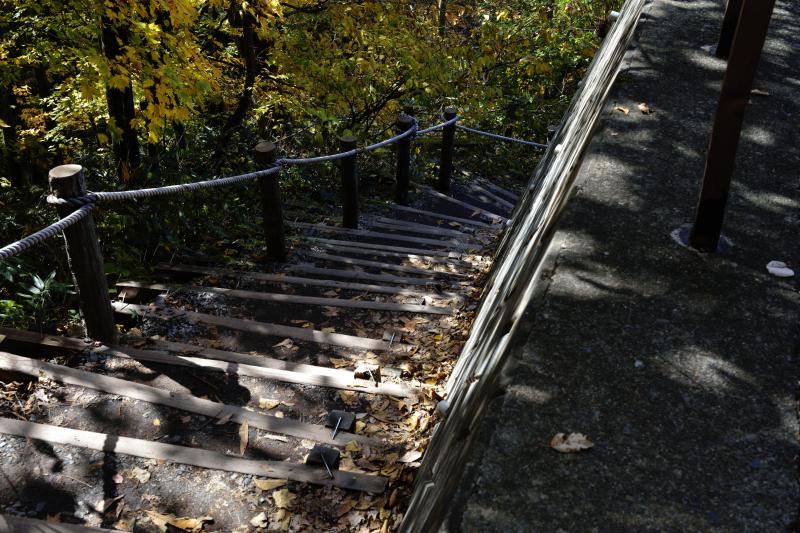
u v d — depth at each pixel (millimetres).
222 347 4062
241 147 8141
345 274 5383
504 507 1227
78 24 6059
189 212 5684
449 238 7070
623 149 2533
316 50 8508
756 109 2900
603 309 1729
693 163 2471
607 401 1462
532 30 12758
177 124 7281
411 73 8867
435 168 10461
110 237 5047
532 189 5809
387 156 9867
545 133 13266
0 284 4379
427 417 3371
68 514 2609
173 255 5141
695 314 1741
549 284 1831
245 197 6891
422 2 11719
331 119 8281
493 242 6781
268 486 2818
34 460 2805
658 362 1579
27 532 2377
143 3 5543
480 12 12922
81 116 7363
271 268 5410
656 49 3395
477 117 10414
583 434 1374
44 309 4059
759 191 2330
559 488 1265
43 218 5516
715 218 1945
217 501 2740
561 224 2104
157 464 2863
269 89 8500
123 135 6176
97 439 2928
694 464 1327
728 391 1508
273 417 3256
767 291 1841
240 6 7402
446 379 3783
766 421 1438
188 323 4246
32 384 3289
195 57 5945
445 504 1323
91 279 3598
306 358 4020
